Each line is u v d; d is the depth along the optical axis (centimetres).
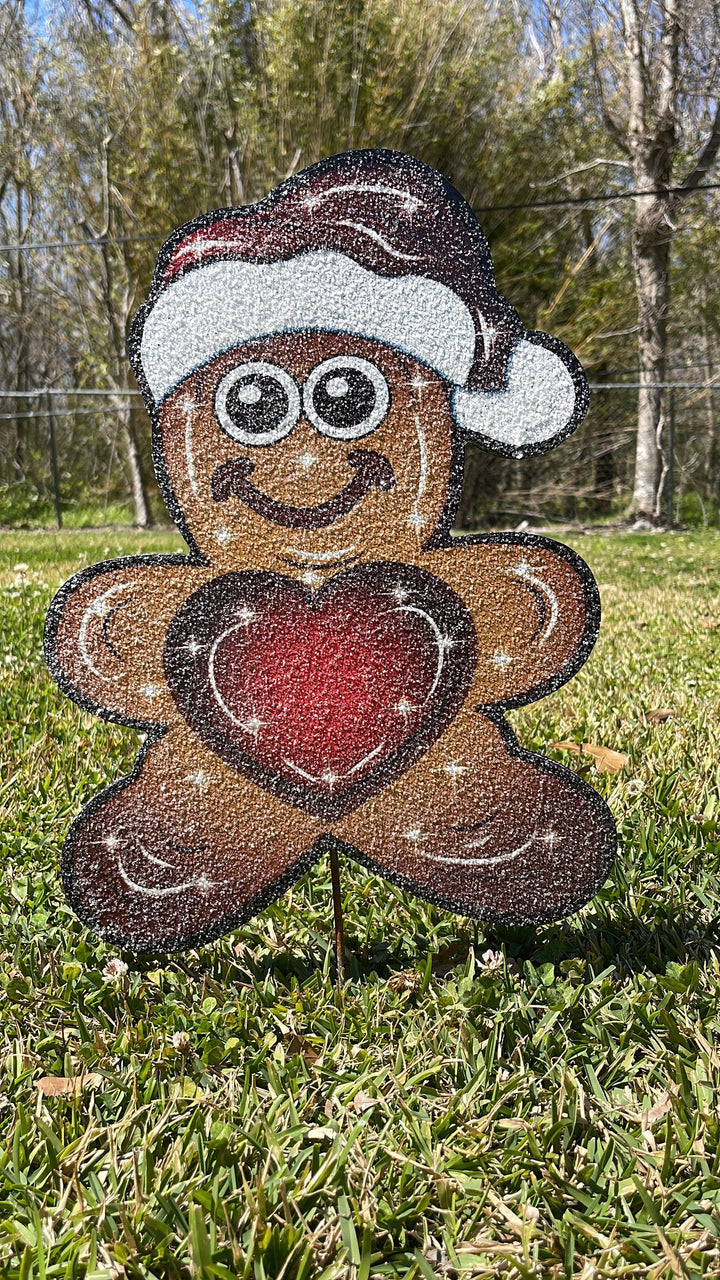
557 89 677
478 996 104
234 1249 81
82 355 850
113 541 522
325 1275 81
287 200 102
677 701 177
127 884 105
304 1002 104
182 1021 102
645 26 661
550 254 724
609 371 713
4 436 929
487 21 666
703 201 780
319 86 625
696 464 952
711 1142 90
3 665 199
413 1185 87
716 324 912
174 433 103
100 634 104
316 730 105
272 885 106
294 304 102
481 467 718
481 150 676
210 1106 93
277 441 103
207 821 105
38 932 115
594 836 105
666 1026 100
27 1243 84
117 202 741
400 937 115
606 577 373
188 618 104
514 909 106
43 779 146
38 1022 102
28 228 884
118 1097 95
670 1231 84
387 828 105
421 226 102
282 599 104
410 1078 96
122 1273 81
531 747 156
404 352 102
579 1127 92
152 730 105
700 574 381
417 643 104
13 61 779
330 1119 93
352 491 103
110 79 698
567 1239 83
